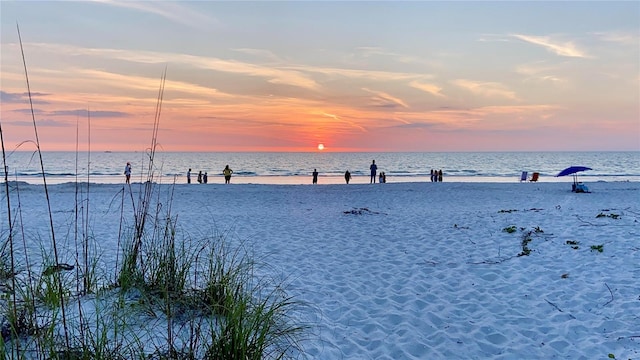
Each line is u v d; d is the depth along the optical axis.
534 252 8.13
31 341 3.00
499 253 8.16
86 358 2.88
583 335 4.66
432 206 15.81
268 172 54.97
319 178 43.31
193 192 20.62
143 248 4.89
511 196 19.05
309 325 4.70
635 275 6.62
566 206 15.13
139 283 4.32
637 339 4.51
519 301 5.69
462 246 8.80
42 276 3.96
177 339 3.62
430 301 5.73
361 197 19.11
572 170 16.25
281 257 7.86
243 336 3.30
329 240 9.45
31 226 10.02
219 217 12.63
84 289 4.28
